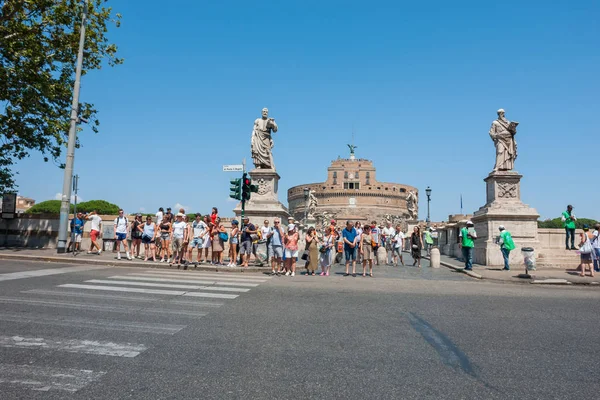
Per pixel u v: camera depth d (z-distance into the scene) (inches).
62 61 831.7
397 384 171.8
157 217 734.5
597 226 609.3
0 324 245.0
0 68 719.1
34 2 735.7
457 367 194.4
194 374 177.2
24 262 578.9
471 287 471.5
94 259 622.8
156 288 386.9
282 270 593.0
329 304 335.9
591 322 294.5
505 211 755.4
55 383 164.4
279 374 179.5
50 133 804.6
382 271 675.4
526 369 193.8
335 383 171.0
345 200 4537.4
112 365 185.5
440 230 1228.5
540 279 549.6
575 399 160.9
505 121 797.9
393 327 264.8
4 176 842.2
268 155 799.1
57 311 280.4
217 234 641.0
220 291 383.2
